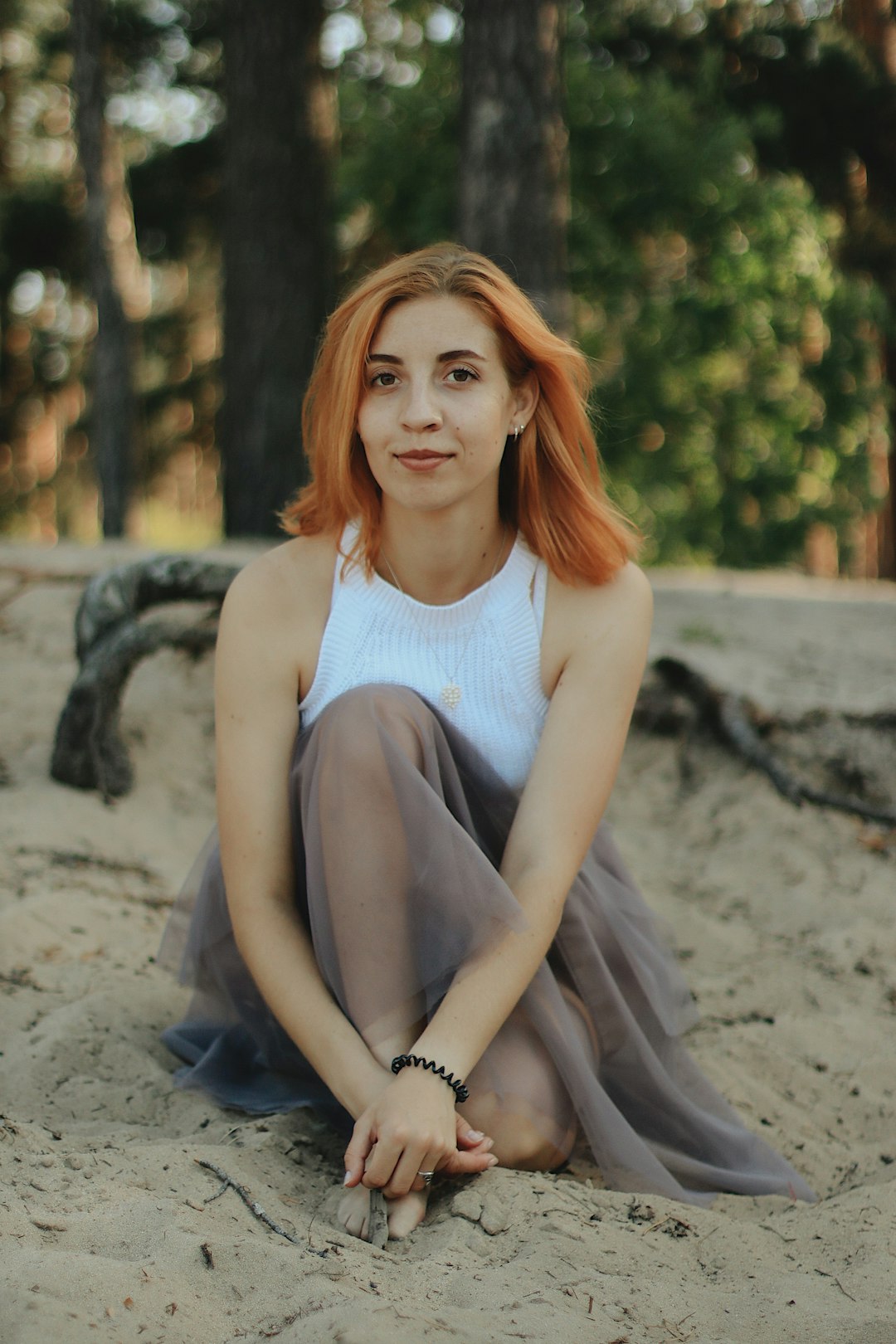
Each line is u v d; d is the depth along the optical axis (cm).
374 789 201
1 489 2086
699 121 1265
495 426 208
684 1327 162
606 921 230
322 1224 180
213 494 2234
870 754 455
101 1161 188
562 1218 185
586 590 225
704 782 452
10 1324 137
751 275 1203
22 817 356
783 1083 265
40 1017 254
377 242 1288
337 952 203
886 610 715
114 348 1038
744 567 1327
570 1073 207
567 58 1199
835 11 1689
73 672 484
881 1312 167
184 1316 146
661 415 1212
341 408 211
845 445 1350
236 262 902
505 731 222
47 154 1958
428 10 1335
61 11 1842
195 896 252
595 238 1131
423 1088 186
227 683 220
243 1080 237
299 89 893
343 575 222
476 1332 149
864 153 1612
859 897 369
